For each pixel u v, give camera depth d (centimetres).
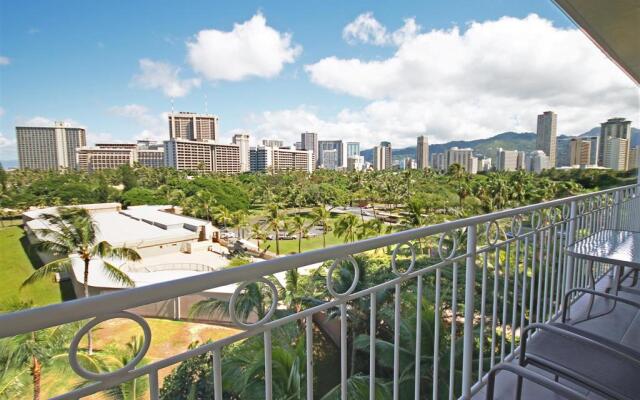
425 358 603
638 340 228
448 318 704
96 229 1770
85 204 4791
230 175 8306
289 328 739
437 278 157
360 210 5206
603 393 133
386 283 129
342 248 108
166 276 2042
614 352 133
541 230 238
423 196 3716
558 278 270
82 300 63
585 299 295
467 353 173
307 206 5488
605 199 352
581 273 306
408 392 599
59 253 1677
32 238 3006
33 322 58
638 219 475
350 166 12875
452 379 170
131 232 3184
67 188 4925
